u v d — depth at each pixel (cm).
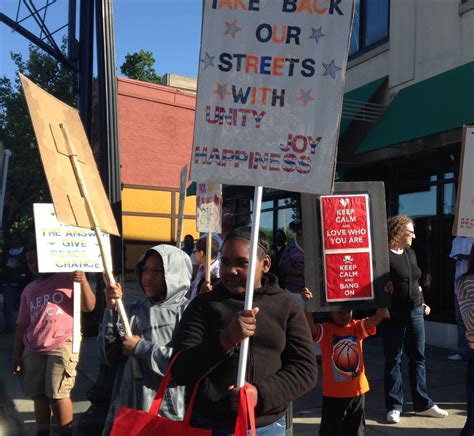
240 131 243
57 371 398
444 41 827
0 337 946
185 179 565
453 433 479
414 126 773
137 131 2162
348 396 379
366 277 385
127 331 274
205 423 222
